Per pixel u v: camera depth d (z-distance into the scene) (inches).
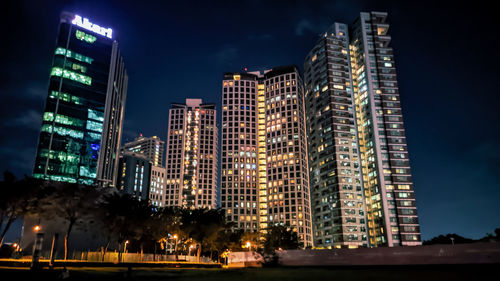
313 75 7751.0
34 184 2432.3
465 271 1416.1
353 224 6323.8
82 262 2251.5
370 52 7199.8
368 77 6993.1
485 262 1416.1
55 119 7101.4
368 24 7431.1
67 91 7406.5
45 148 6835.6
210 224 3804.1
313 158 7342.5
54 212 2780.5
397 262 1649.9
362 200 6535.4
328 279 1251.8
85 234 4308.6
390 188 6284.5
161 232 3806.6
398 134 6624.0
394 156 6471.5
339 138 6860.2
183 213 3946.9
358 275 1379.2
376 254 1727.4
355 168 6722.4
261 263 2201.0
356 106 7199.8
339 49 7529.5
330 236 6491.1
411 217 6102.4
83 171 7081.7
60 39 7687.0
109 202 3090.6
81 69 7721.5
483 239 4439.0
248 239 5369.1
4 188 2260.1
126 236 3380.9
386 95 6875.0
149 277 1499.8
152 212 3499.0
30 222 4111.7
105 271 1865.2
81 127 7357.3
